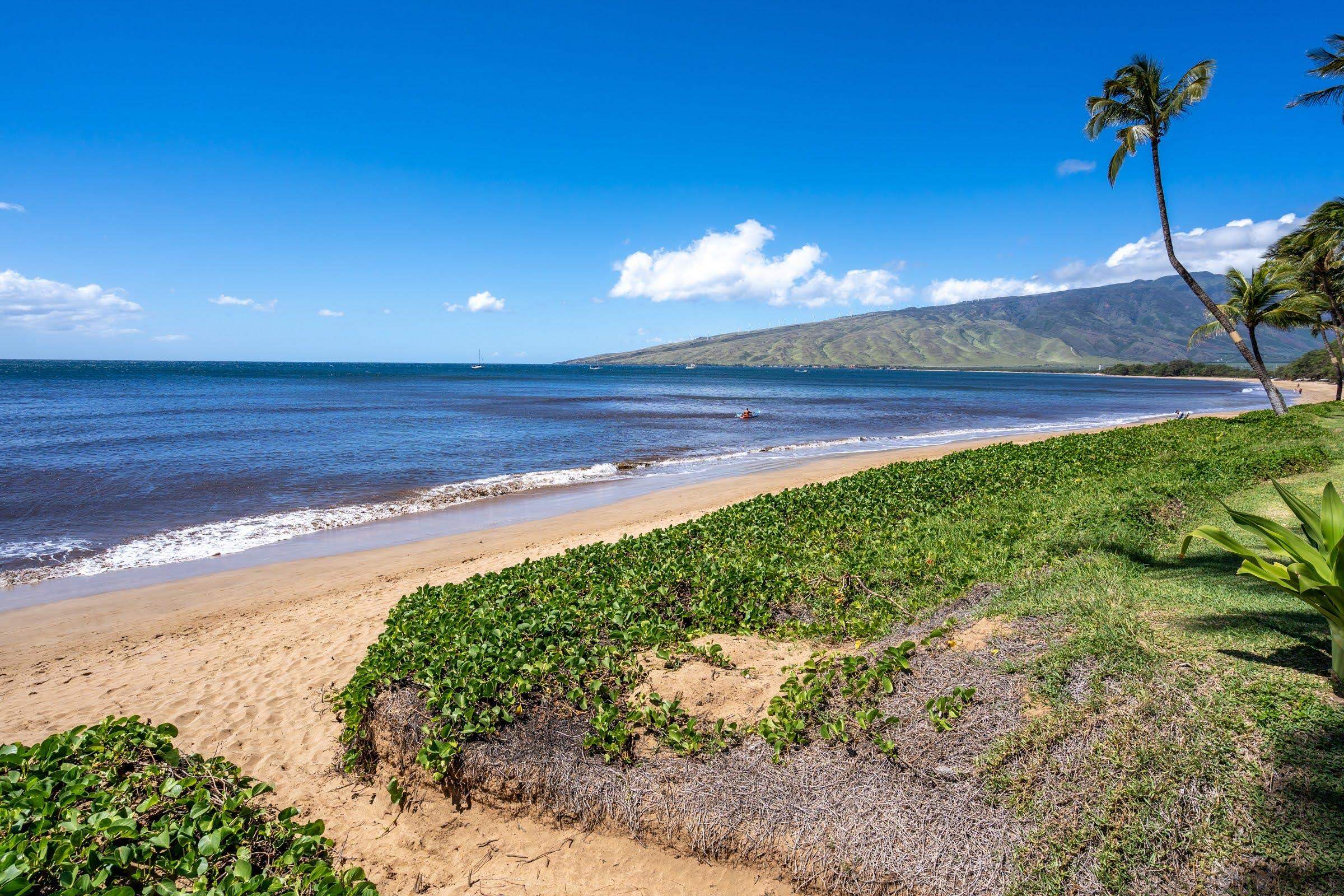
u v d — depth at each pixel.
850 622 6.97
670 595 7.86
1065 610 6.00
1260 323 28.77
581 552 10.37
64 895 3.36
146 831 4.06
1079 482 12.48
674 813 4.67
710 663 6.24
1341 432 18.14
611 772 5.00
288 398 64.31
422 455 29.27
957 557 8.29
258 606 11.24
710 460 28.89
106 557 14.23
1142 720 4.38
